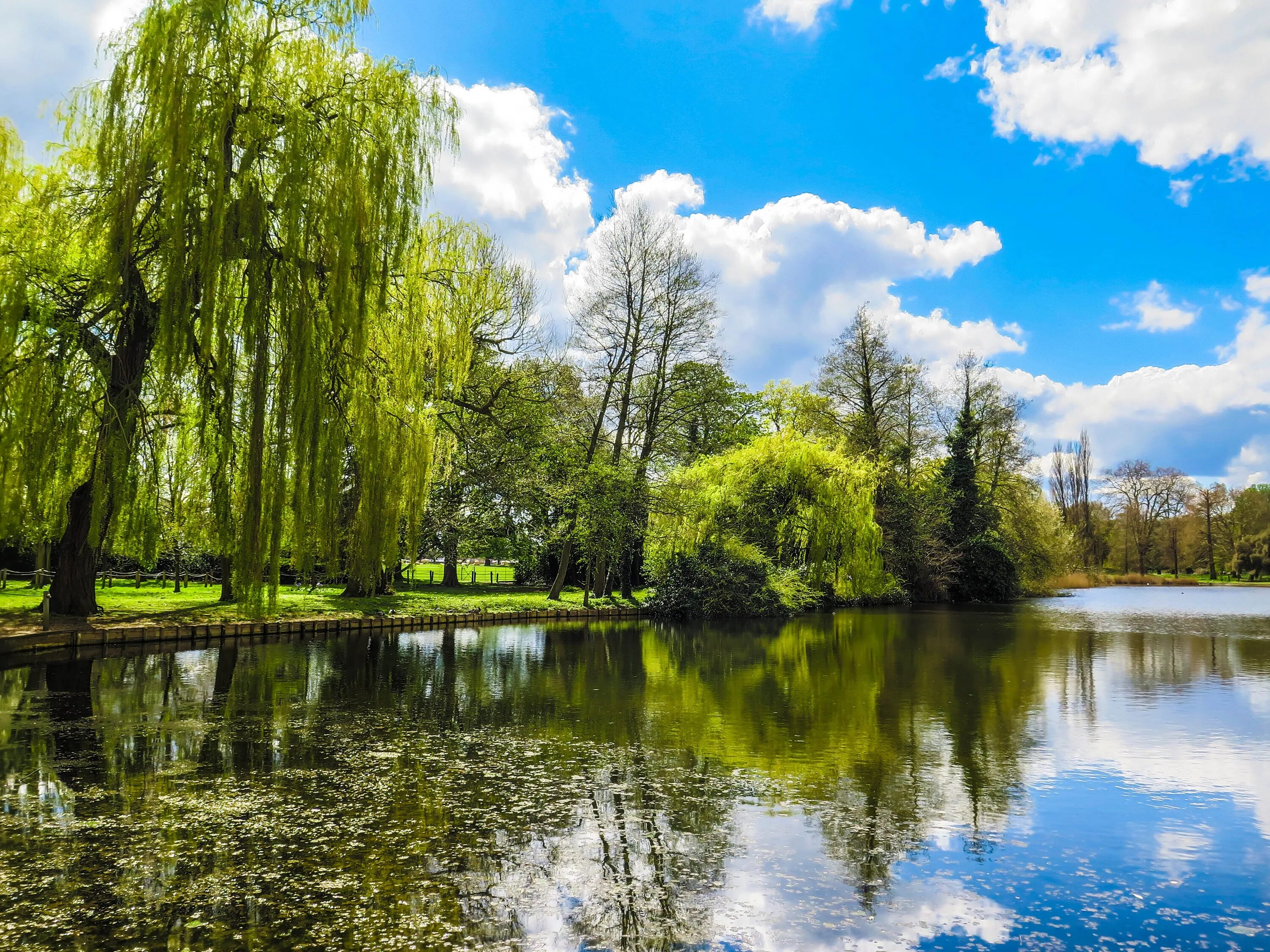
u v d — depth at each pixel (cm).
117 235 1230
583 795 684
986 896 498
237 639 1688
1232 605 3781
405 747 839
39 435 1291
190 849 548
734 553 2722
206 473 1453
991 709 1097
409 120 1423
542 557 3309
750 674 1404
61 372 1323
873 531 3066
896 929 453
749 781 736
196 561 2617
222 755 795
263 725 933
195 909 459
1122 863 553
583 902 477
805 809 659
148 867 517
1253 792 713
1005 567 3969
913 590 3819
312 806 643
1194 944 439
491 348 2591
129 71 1241
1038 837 602
